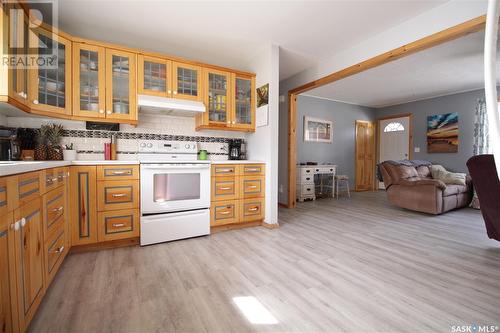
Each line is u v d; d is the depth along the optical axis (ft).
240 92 11.33
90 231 7.56
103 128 9.41
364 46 10.06
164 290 5.48
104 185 7.73
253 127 11.41
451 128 18.30
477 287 5.68
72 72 8.07
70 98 8.04
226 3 7.58
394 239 9.04
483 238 9.21
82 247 7.66
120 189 7.93
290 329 4.28
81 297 5.17
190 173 9.03
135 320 4.48
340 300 5.15
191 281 5.88
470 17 7.02
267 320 4.51
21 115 7.88
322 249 8.00
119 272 6.30
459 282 5.90
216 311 4.76
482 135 16.69
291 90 14.21
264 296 5.27
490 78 1.60
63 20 8.39
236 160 11.03
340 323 4.43
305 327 4.33
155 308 4.83
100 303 4.97
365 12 8.10
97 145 9.34
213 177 9.57
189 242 8.62
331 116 20.61
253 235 9.43
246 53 11.15
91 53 8.41
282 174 15.20
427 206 12.89
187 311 4.75
